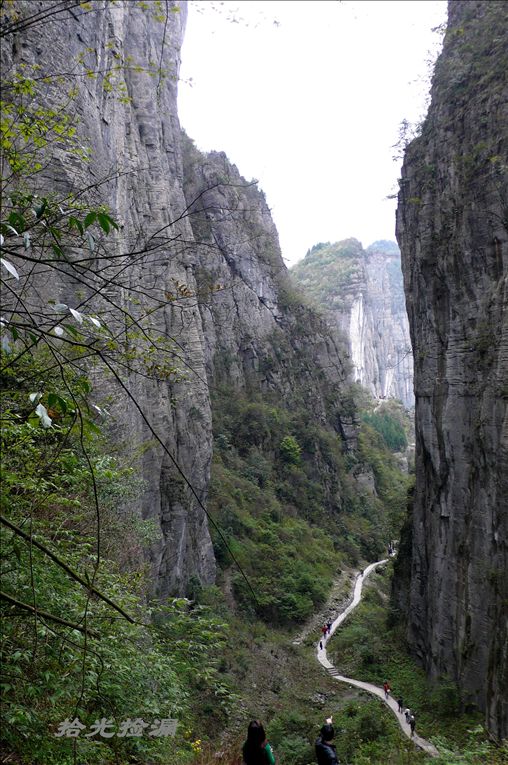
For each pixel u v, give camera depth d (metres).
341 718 24.62
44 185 12.55
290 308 72.25
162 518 26.48
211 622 8.08
